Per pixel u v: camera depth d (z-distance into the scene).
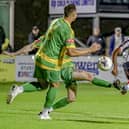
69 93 22.94
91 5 54.50
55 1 55.22
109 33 52.25
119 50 24.02
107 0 54.66
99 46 21.66
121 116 24.95
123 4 55.03
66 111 26.83
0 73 46.00
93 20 54.75
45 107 22.98
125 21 55.22
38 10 58.50
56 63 22.02
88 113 26.08
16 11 57.97
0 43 47.72
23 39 57.66
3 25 54.62
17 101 31.94
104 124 21.91
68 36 21.66
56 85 22.50
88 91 40.00
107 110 27.55
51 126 20.88
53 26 21.88
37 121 22.28
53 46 21.88
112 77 45.22
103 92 39.28
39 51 22.20
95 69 45.75
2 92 38.62
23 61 46.12
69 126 20.97
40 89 22.91
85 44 55.47
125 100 33.44
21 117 23.72
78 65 45.78
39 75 22.39
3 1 54.31
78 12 54.94
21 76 46.28
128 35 54.12
